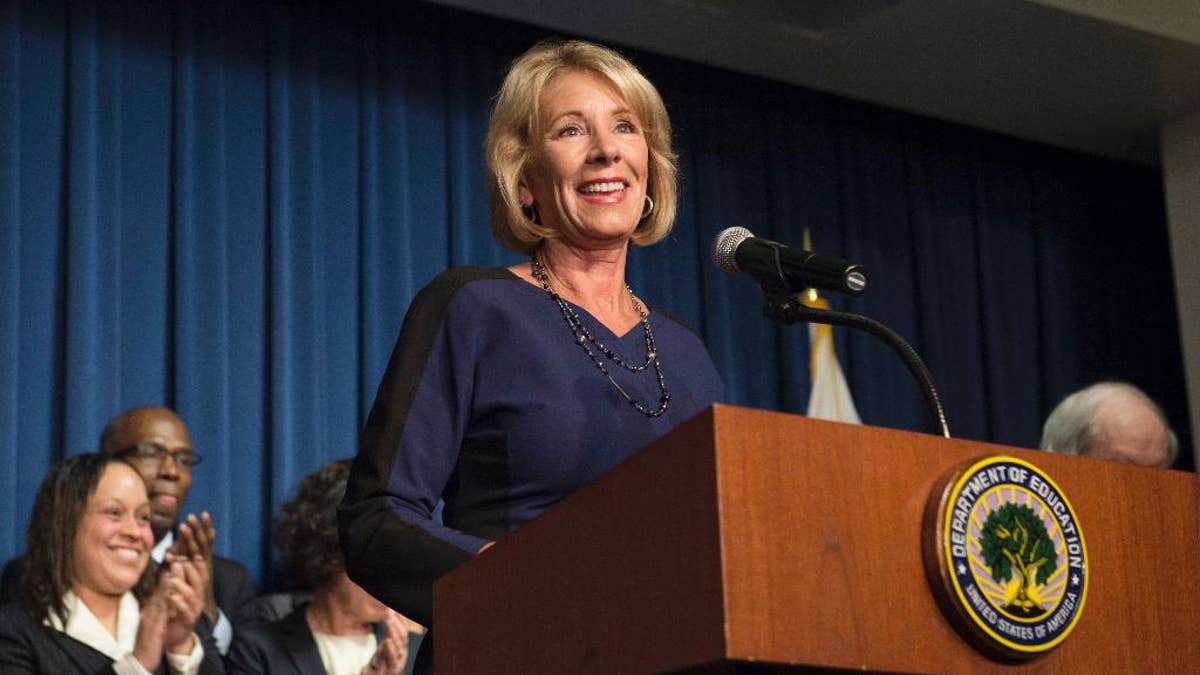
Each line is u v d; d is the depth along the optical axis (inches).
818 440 43.4
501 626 50.5
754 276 65.0
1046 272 248.2
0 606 142.8
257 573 177.9
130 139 180.2
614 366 69.2
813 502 42.8
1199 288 232.4
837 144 234.7
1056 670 45.9
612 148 71.6
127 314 175.9
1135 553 48.6
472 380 67.1
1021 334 243.8
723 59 218.4
